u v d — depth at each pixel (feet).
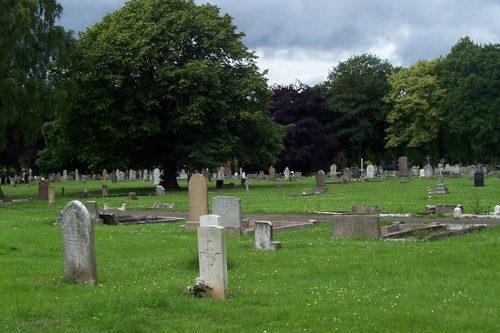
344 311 34.09
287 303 36.58
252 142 203.31
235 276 46.21
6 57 150.20
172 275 46.62
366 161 362.53
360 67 337.52
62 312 34.50
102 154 191.11
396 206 112.06
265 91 199.62
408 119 318.45
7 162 281.54
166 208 123.03
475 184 167.53
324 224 87.81
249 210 110.73
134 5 194.90
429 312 33.58
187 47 193.47
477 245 57.47
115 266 50.88
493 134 274.77
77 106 182.29
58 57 166.71
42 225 89.40
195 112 181.16
